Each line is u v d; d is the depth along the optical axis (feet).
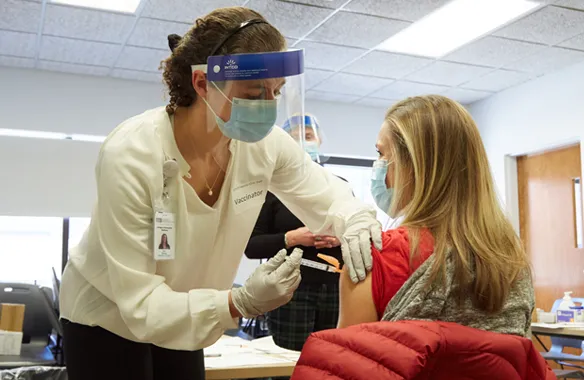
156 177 3.96
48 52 16.98
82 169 18.47
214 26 3.98
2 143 17.80
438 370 3.17
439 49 16.80
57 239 18.60
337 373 3.17
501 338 3.23
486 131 21.57
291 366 5.40
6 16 14.46
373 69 18.45
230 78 3.84
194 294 3.81
